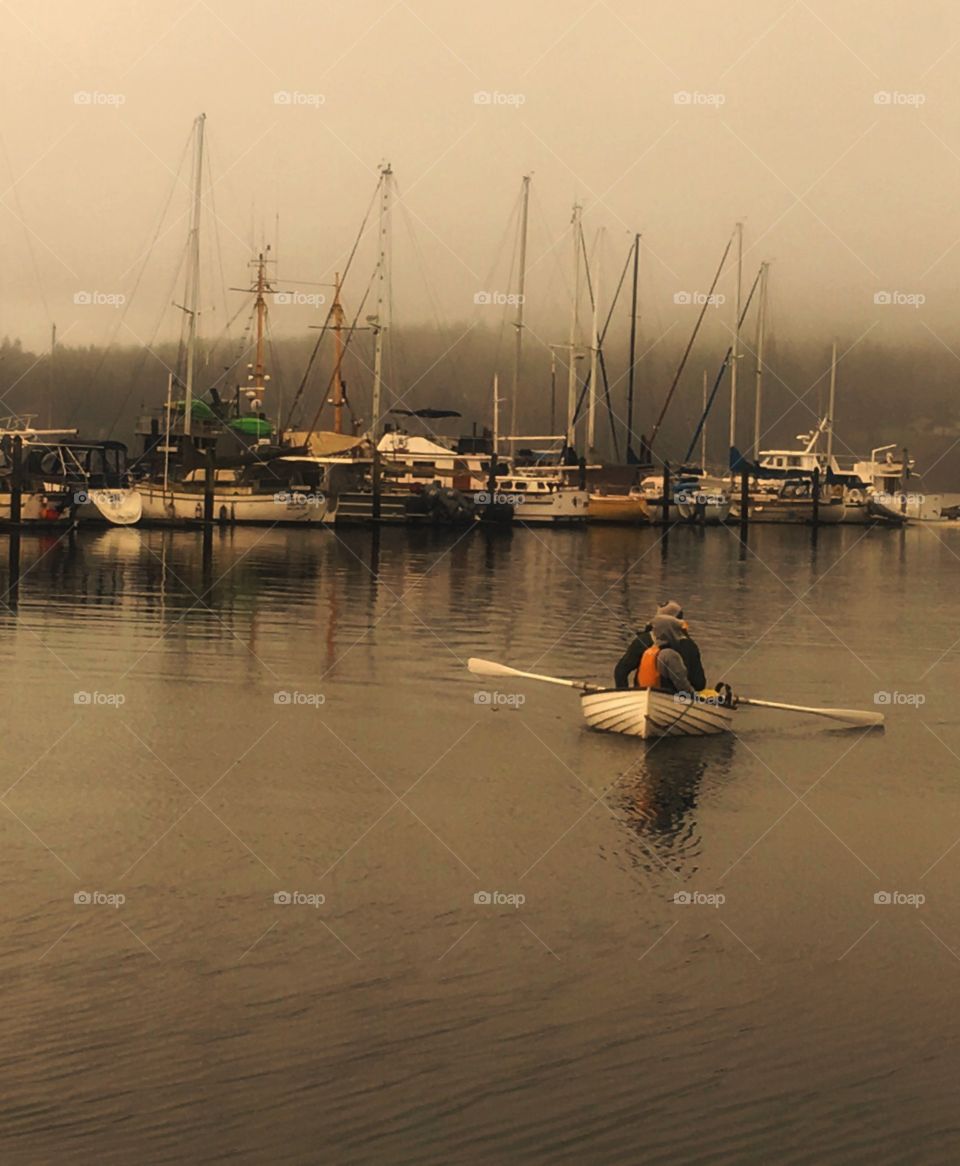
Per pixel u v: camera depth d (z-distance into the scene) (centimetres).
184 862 1427
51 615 3709
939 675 2817
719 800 1716
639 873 1420
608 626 3669
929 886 1394
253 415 11050
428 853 1474
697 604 4509
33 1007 1069
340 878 1387
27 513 8206
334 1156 878
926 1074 989
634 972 1160
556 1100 947
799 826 1603
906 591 5275
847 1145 899
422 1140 897
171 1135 896
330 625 3566
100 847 1474
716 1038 1040
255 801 1673
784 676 2788
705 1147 895
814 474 11725
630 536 9450
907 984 1144
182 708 2278
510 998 1104
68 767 1834
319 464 10306
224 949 1193
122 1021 1048
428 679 2620
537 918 1281
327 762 1888
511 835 1548
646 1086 967
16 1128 900
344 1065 989
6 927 1233
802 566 6819
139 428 9788
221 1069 979
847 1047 1030
